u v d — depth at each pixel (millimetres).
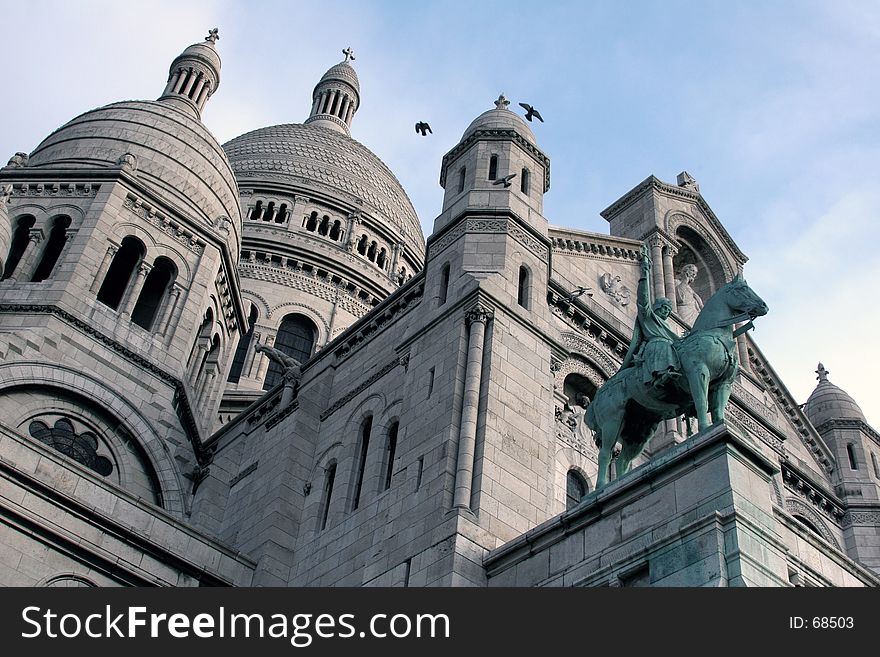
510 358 32406
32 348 40500
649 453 36875
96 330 42656
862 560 44438
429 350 33656
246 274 71812
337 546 32469
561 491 32938
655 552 22672
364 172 85000
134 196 47594
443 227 37156
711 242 49625
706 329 26109
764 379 47562
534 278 35750
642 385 26234
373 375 36812
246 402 59219
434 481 29359
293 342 70312
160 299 46969
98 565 29688
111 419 41344
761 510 22594
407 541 28859
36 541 28625
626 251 43875
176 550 32031
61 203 46500
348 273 74500
